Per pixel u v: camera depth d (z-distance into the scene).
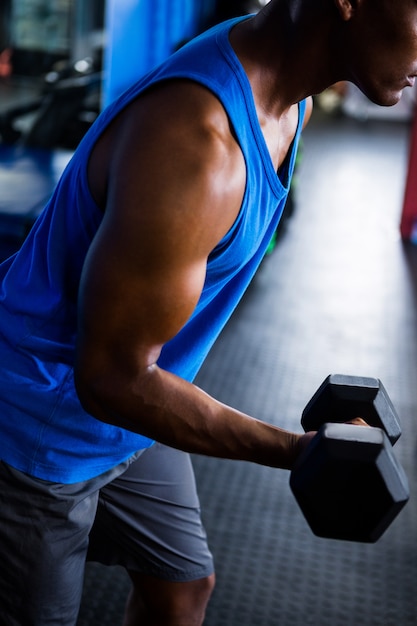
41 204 3.30
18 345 1.20
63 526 1.27
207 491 2.53
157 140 0.96
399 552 2.30
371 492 0.93
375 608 2.10
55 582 1.30
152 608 1.60
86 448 1.24
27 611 1.31
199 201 0.95
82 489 1.28
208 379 3.25
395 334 3.81
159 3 4.84
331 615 2.06
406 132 8.12
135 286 0.95
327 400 1.12
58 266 1.14
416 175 4.97
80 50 4.20
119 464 1.35
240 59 1.06
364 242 5.01
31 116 4.23
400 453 2.78
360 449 0.92
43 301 1.17
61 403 1.20
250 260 1.25
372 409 1.11
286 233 5.06
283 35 1.06
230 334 3.67
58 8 4.12
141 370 0.99
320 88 1.10
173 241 0.94
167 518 1.51
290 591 2.14
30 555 1.27
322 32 1.04
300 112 1.22
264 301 4.06
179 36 5.44
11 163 3.89
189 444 1.03
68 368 1.20
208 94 0.99
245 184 1.02
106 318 0.96
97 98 4.28
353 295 4.23
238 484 2.57
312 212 5.51
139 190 0.95
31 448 1.22
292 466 1.05
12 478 1.24
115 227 0.95
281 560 2.25
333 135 7.82
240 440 1.04
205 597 1.58
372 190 6.10
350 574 2.21
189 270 0.96
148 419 1.01
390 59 1.02
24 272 1.21
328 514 0.96
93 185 1.06
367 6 0.99
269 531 2.37
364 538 0.98
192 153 0.95
